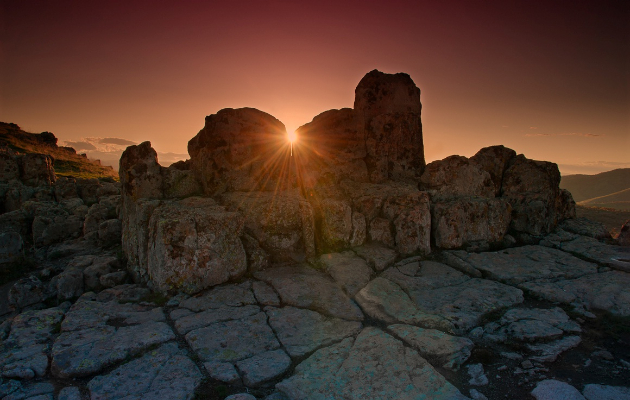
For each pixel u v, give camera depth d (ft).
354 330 17.70
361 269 23.68
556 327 17.28
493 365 15.14
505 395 13.43
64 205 38.75
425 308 19.29
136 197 26.73
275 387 13.97
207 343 16.44
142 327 17.71
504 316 18.37
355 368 14.62
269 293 21.11
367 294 20.67
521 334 16.75
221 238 22.35
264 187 28.81
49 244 32.83
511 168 33.91
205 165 28.25
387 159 32.27
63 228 33.76
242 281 22.72
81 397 13.42
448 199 30.66
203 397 13.43
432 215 28.30
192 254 21.27
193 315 18.79
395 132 32.24
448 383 13.78
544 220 30.55
